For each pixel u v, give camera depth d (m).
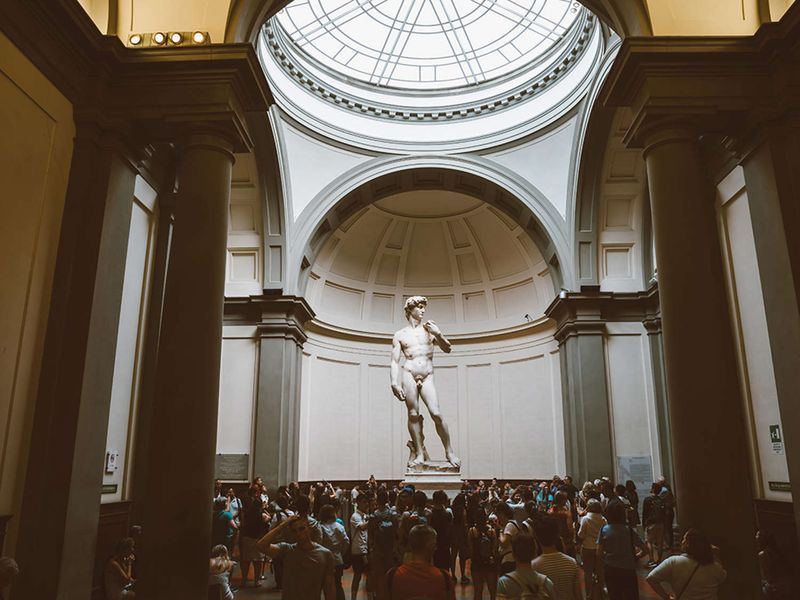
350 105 16.08
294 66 15.06
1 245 5.18
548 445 17.39
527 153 15.82
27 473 5.48
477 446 18.88
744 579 5.20
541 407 17.81
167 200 8.27
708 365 5.66
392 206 18.67
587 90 14.06
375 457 18.62
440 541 6.35
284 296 14.51
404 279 19.98
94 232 6.07
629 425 14.25
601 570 6.11
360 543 7.45
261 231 14.91
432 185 16.73
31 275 5.58
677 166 6.18
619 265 15.12
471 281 19.92
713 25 6.78
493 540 6.54
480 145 16.06
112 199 6.28
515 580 3.25
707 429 5.53
